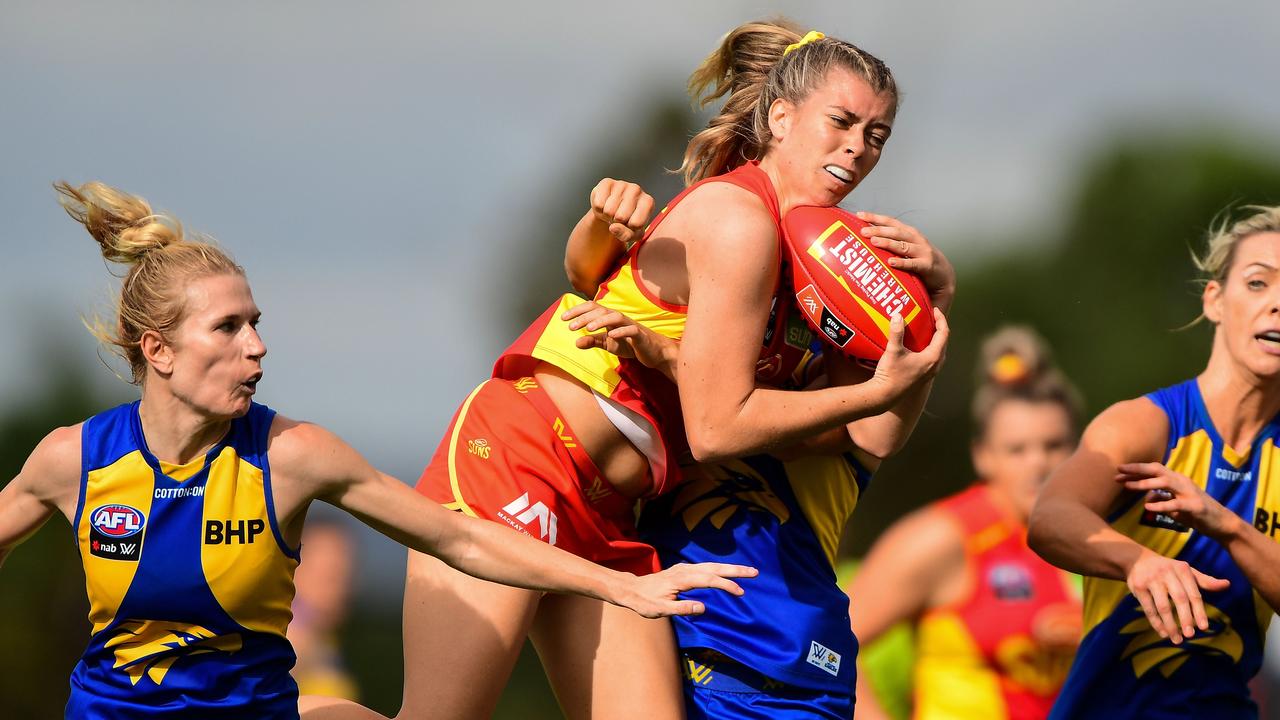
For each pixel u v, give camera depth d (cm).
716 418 1523
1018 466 2398
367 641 6088
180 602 1445
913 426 1742
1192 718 1786
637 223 1548
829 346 1675
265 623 1482
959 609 2386
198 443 1451
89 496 1444
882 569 2408
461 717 1612
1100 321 8125
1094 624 1852
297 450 1454
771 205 1608
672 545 1731
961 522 2397
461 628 1617
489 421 1689
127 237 1460
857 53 1631
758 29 1766
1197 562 1791
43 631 5269
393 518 1471
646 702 1638
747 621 1684
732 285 1529
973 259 8194
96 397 6216
